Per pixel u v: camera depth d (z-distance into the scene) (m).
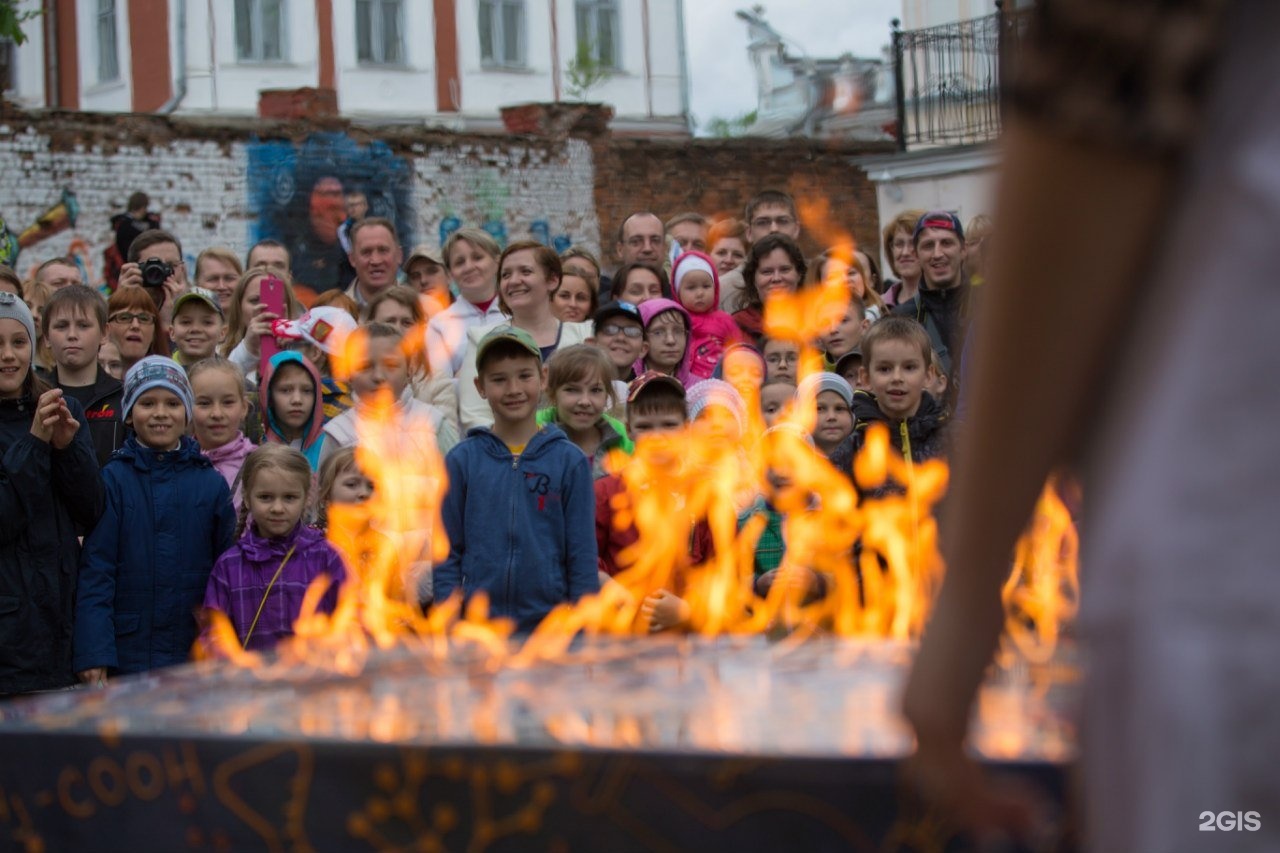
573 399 4.83
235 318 6.43
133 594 4.33
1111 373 0.85
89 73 24.75
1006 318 0.83
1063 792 1.26
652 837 1.38
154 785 1.59
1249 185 0.79
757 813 1.35
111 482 4.39
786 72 24.16
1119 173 0.81
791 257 6.18
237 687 1.89
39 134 15.41
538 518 4.27
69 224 15.52
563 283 6.57
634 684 1.78
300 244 16.34
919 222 6.02
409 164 16.89
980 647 0.90
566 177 17.62
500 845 1.44
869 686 1.71
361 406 5.14
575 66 25.48
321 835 1.51
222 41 23.84
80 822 1.63
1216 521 0.79
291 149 16.33
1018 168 0.82
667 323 5.88
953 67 15.76
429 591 4.59
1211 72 0.80
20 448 4.17
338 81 24.69
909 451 4.41
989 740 1.36
